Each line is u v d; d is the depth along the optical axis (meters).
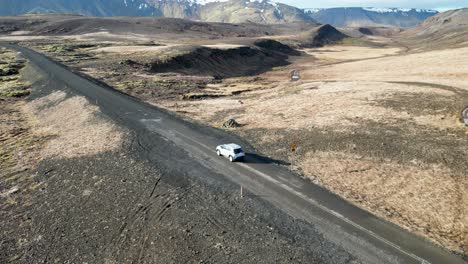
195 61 112.88
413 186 29.45
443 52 106.00
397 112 46.69
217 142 42.25
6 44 149.88
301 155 37.38
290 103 58.56
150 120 51.34
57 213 27.70
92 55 119.69
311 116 49.78
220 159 36.84
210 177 32.44
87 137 44.62
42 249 23.53
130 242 23.61
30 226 26.20
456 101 48.62
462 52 98.62
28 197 30.56
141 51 123.44
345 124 44.41
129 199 28.98
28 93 71.94
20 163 37.66
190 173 33.34
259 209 26.78
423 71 81.12
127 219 26.16
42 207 28.77
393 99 52.78
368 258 21.12
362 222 24.86
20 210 28.50
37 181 33.44
